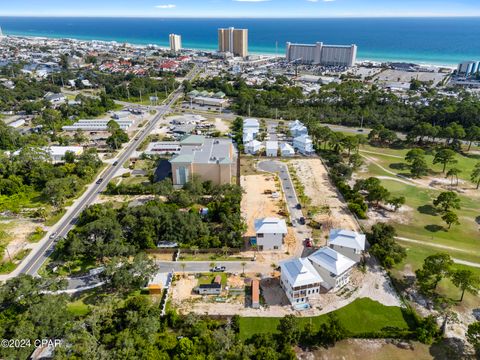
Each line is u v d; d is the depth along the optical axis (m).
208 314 97.00
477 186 166.88
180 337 88.69
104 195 162.25
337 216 144.25
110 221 123.19
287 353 81.00
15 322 85.19
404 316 96.19
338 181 168.88
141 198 158.75
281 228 122.25
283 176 181.12
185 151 172.50
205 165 162.50
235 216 135.75
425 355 85.62
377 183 155.75
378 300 101.69
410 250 123.50
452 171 168.00
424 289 103.06
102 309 90.50
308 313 97.38
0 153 197.38
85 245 119.31
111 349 81.94
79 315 95.06
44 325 84.31
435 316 92.94
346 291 105.00
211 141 189.62
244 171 187.12
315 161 199.75
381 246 119.38
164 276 111.69
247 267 115.50
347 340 89.81
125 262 109.56
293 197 159.88
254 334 90.50
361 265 115.44
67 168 177.25
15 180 164.25
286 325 85.88
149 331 84.62
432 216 144.25
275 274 112.44
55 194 151.50
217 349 81.81
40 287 97.31
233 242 123.44
